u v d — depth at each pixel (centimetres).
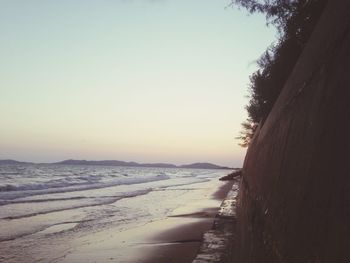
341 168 161
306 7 568
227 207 1739
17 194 3822
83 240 1631
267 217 334
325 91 205
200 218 2128
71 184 5506
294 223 223
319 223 178
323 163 187
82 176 8006
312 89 238
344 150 161
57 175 8362
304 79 271
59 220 2225
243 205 875
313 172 201
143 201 3325
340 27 198
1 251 1445
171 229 1777
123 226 1973
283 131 339
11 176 7306
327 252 162
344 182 154
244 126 2662
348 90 168
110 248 1437
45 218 2306
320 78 222
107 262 1231
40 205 2984
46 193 4081
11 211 2611
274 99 834
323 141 192
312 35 280
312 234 186
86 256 1330
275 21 764
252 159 910
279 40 767
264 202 386
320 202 182
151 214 2434
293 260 212
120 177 8500
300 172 230
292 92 320
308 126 231
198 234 1612
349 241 142
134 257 1271
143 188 5178
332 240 159
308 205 200
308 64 266
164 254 1288
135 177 9056
